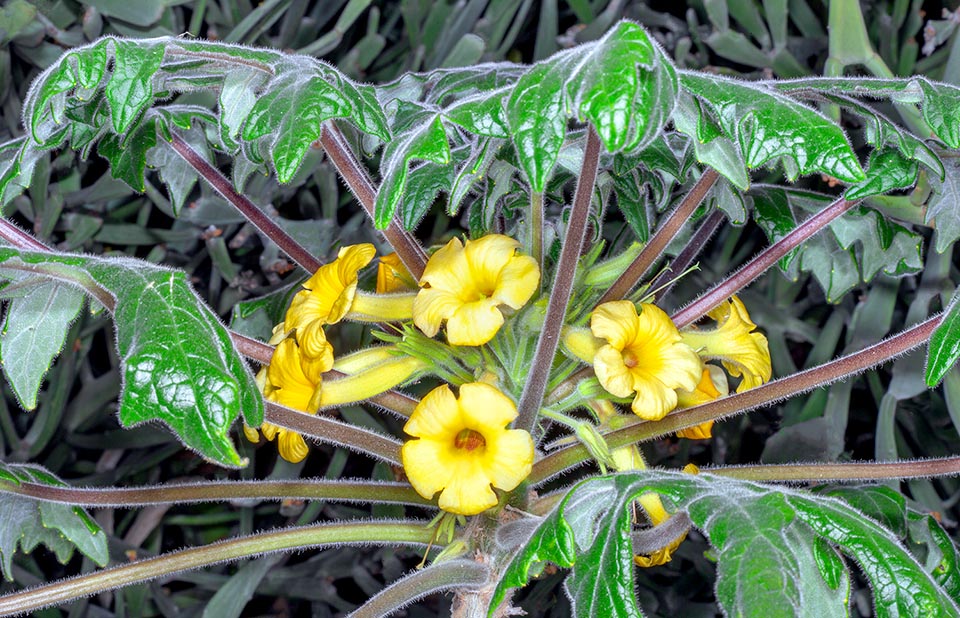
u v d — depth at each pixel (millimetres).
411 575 565
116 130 513
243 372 501
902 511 630
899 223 701
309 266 677
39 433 824
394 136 586
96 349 901
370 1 792
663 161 619
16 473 612
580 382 597
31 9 750
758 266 634
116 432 849
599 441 571
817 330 845
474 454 556
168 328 488
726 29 787
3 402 817
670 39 833
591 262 620
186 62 556
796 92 580
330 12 825
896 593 485
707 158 537
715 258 854
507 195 661
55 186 801
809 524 495
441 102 719
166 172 708
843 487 649
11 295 532
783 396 578
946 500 851
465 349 601
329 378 596
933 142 625
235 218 809
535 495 615
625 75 467
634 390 563
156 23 784
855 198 596
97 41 521
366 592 857
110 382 850
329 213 825
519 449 547
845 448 891
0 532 645
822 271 720
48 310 534
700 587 851
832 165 503
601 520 514
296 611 921
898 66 816
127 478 881
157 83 576
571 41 820
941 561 632
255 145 591
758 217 703
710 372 647
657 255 614
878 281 796
